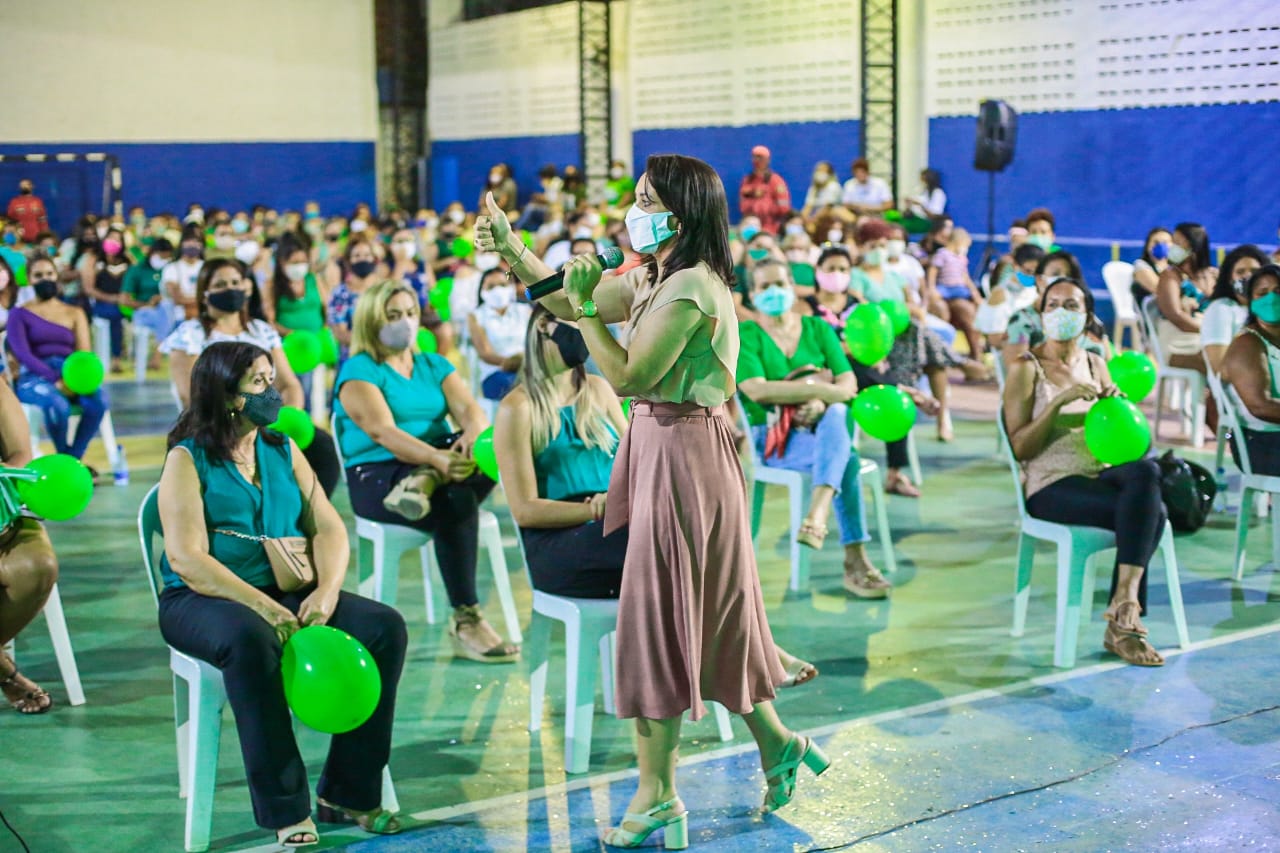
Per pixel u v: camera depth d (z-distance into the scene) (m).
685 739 3.82
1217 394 6.30
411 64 22.66
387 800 3.33
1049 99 13.30
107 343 11.70
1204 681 4.18
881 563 5.64
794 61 16.28
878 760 3.62
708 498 3.01
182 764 3.50
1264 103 11.37
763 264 5.19
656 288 2.96
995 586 5.30
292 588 3.30
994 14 13.77
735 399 5.45
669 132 18.36
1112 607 4.41
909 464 7.19
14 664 4.19
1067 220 13.29
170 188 20.73
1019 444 4.54
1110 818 3.24
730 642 3.10
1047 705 4.00
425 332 6.39
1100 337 5.30
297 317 8.21
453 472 4.41
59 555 5.95
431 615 4.99
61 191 19.84
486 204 3.12
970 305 10.50
